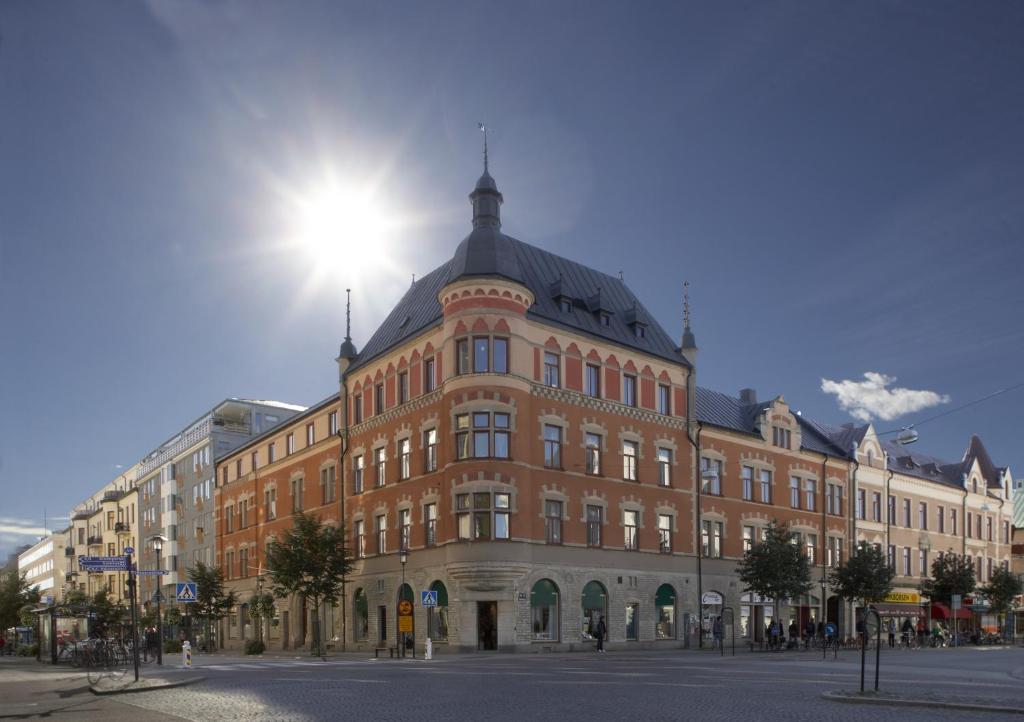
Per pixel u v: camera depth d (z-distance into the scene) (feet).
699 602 176.76
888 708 59.62
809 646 179.73
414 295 189.37
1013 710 56.08
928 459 289.74
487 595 143.13
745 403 218.79
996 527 285.84
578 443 159.12
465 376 147.64
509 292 150.30
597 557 158.20
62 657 154.71
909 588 239.09
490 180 165.17
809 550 207.41
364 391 182.19
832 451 226.99
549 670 100.32
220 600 231.50
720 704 62.49
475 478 144.87
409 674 94.79
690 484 180.04
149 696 75.97
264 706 64.49
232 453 247.91
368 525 174.81
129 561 89.61
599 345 166.71
